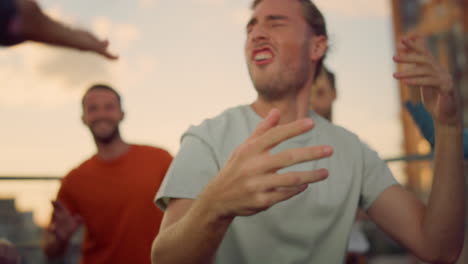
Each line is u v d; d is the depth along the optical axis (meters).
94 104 2.29
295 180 0.59
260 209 0.62
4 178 2.73
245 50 1.14
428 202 1.05
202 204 0.66
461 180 1.02
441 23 22.59
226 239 0.99
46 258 2.14
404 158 2.67
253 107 1.16
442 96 0.98
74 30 0.57
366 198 1.15
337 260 1.05
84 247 2.25
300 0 1.14
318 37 1.15
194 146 0.99
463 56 21.58
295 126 0.60
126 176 2.23
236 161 0.63
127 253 2.15
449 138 1.01
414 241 1.06
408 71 0.98
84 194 2.23
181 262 0.70
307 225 1.02
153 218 2.19
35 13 0.51
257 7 1.14
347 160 1.13
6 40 0.50
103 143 2.28
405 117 16.72
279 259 1.00
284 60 1.09
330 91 2.08
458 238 1.04
